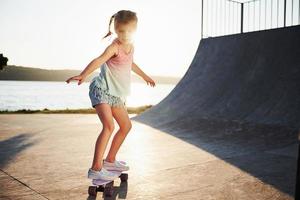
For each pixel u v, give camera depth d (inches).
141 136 245.6
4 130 269.7
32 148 196.4
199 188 121.8
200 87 371.9
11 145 205.6
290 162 164.4
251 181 131.0
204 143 218.2
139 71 129.0
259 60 339.9
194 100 351.9
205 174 141.4
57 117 388.8
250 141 221.0
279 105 274.8
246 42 370.3
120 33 107.4
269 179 134.0
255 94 305.4
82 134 254.8
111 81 110.1
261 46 348.5
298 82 283.7
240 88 326.0
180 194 114.8
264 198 111.5
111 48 106.1
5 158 168.6
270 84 304.2
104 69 110.0
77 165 155.0
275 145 206.7
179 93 385.7
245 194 115.4
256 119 269.6
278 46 330.0
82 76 98.9
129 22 106.2
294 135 222.8
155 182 129.0
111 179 110.5
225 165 157.5
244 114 286.4
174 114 332.2
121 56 109.3
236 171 146.6
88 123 327.6
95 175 108.0
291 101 271.4
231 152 188.9
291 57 310.8
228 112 300.0
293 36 320.8
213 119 291.9
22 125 304.3
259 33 358.6
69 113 475.8
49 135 248.5
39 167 150.6
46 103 2187.5
